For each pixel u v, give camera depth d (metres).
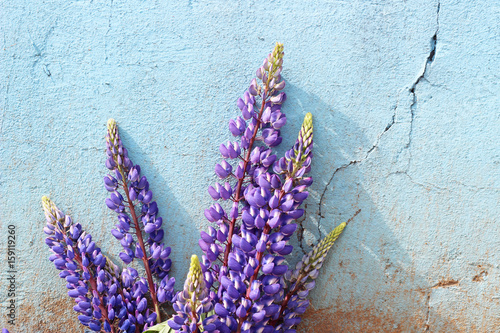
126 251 0.92
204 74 0.92
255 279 0.87
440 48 0.90
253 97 0.90
